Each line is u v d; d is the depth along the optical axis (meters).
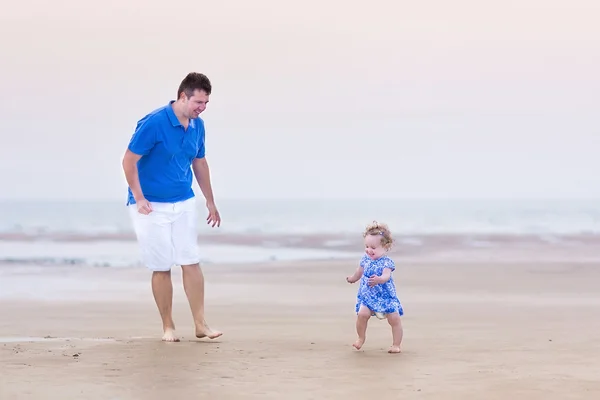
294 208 77.94
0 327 11.98
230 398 6.72
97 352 9.09
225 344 9.98
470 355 9.12
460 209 72.25
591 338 10.52
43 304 14.72
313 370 8.05
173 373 7.80
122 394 6.84
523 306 14.22
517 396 6.84
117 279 19.14
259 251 30.08
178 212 10.32
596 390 7.08
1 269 21.61
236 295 16.25
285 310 14.03
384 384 7.33
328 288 17.42
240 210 73.88
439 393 6.94
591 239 33.38
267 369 8.08
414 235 37.66
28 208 78.00
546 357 8.95
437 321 12.44
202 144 10.78
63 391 6.95
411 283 18.08
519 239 34.12
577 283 17.86
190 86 9.98
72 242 34.59
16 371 7.85
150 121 10.02
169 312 10.41
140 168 10.24
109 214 69.19
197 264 10.49
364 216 65.50
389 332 11.30
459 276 19.44
